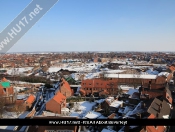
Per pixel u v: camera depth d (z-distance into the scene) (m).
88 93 52.00
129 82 67.75
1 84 42.53
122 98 45.31
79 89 53.53
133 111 29.98
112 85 51.88
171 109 33.69
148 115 25.11
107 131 23.62
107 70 96.44
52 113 34.34
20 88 60.16
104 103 38.56
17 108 34.56
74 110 38.59
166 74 71.75
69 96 48.06
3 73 84.12
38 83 69.00
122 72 84.94
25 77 75.88
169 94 39.59
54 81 71.50
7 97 39.59
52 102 35.09
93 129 22.84
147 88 44.44
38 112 35.28
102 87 51.84
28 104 37.12
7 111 34.88
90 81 53.44
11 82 69.25
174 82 64.00
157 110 27.98
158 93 38.94
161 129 21.80
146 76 70.88
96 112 35.81
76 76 79.19
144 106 29.09
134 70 87.25
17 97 47.88
